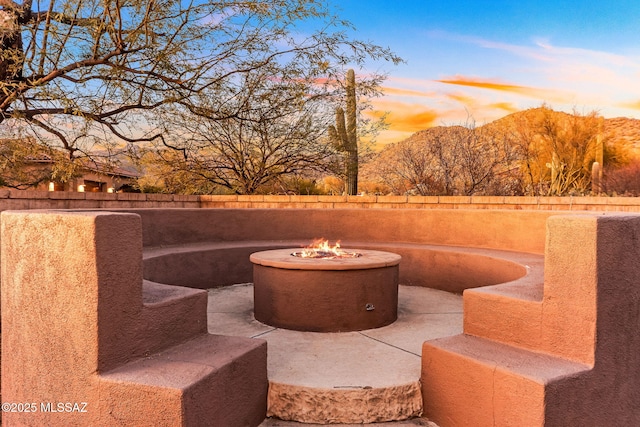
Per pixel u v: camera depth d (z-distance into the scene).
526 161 11.65
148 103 5.68
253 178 9.95
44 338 1.96
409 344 3.22
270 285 3.76
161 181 9.65
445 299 4.77
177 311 2.23
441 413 2.32
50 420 1.96
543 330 2.17
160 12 4.78
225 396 2.00
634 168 15.95
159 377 1.81
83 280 1.82
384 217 6.09
